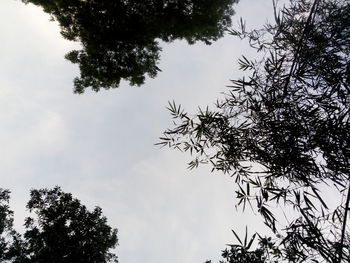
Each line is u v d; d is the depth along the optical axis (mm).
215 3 11172
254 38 3453
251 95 3252
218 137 3488
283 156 2895
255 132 3197
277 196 2963
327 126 2723
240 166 3539
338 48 2924
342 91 2801
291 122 2887
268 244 2910
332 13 3053
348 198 2461
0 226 11961
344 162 2709
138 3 10484
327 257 2463
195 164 3877
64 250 11680
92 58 11086
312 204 2807
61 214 12156
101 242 12562
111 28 10547
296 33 3361
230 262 2986
